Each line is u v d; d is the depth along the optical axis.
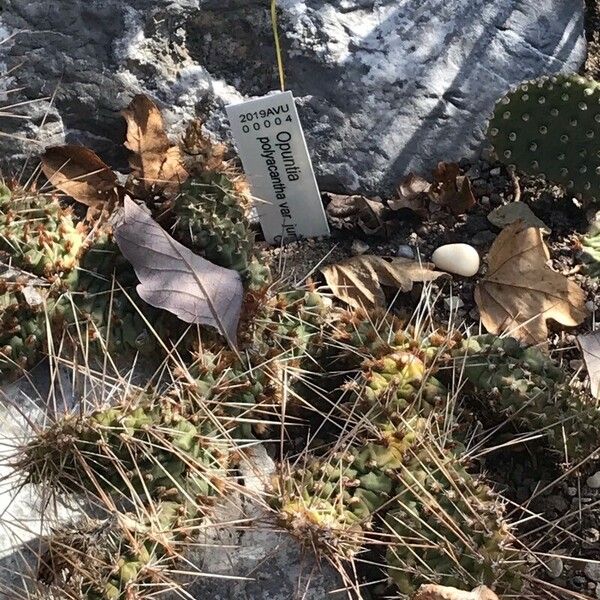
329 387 0.28
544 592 0.26
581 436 0.25
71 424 0.23
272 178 0.31
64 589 0.22
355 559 0.24
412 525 0.23
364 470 0.24
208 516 0.24
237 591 0.25
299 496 0.23
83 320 0.27
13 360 0.27
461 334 0.27
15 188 0.28
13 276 0.27
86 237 0.29
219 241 0.27
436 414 0.25
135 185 0.31
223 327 0.26
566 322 0.30
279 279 0.29
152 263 0.27
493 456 0.28
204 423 0.25
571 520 0.27
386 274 0.31
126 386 0.25
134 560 0.22
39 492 0.25
